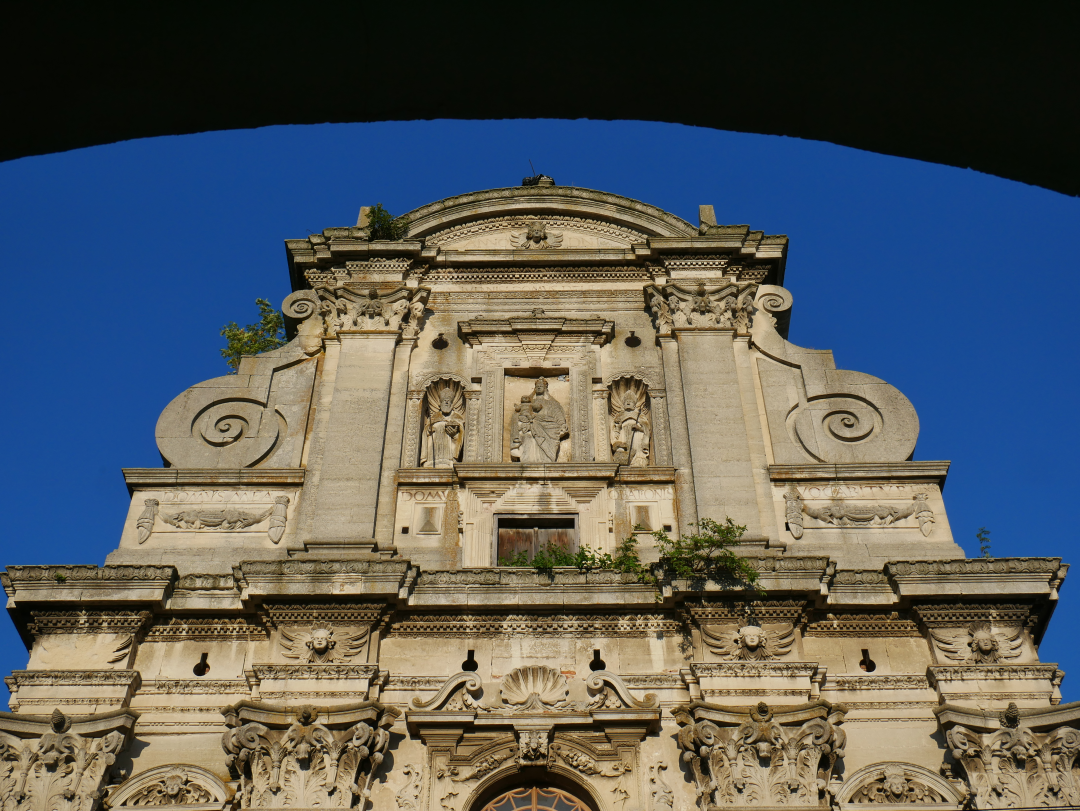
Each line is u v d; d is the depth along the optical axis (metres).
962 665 17.47
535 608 18.25
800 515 19.81
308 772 16.44
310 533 19.58
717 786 16.25
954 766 16.75
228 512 20.06
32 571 18.08
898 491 20.17
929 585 18.06
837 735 16.56
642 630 18.22
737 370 21.89
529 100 4.43
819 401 21.62
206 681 17.77
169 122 4.28
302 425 21.42
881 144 4.32
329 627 18.02
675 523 19.84
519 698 17.47
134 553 19.45
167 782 16.67
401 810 16.48
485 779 16.81
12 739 16.67
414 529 19.83
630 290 23.66
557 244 24.52
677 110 4.42
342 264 23.84
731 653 17.58
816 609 18.20
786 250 23.94
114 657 17.75
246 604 18.14
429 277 23.86
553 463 20.41
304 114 4.37
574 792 17.08
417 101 4.39
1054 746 16.38
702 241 23.69
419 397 21.83
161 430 21.31
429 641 18.23
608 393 22.08
